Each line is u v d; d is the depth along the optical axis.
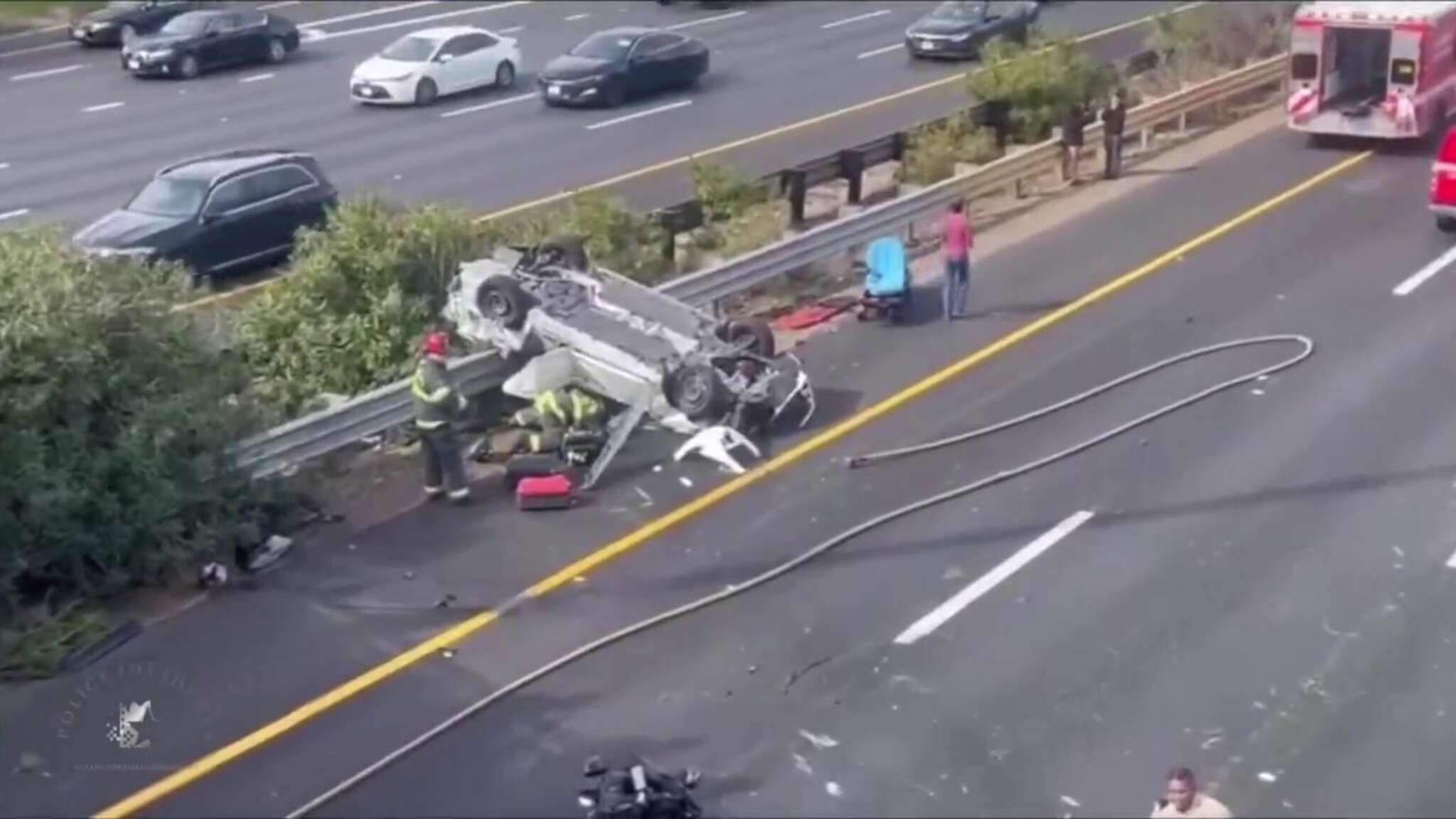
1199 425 19.17
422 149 32.94
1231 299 23.73
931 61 42.97
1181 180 30.97
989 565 15.83
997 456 18.36
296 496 16.88
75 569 15.00
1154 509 17.02
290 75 39.84
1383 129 32.78
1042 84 32.47
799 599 15.19
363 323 20.00
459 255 21.14
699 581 15.55
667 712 13.32
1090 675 13.85
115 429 15.50
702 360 18.94
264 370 19.77
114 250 21.80
